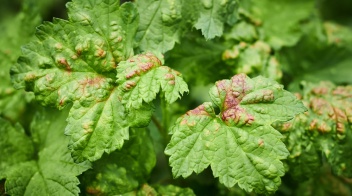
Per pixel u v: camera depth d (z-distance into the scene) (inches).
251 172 10.9
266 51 13.7
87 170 12.1
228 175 10.9
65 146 12.4
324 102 12.8
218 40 13.5
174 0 12.5
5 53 14.3
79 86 11.5
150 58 11.4
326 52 15.3
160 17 12.4
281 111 11.0
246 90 11.2
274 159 10.9
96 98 11.4
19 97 13.9
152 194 12.2
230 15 12.9
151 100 10.9
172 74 11.2
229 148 11.0
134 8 12.0
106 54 11.7
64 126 12.7
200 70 13.4
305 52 15.3
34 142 12.9
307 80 15.0
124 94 11.1
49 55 11.6
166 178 13.7
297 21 14.8
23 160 12.7
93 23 11.8
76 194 11.7
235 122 11.1
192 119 11.2
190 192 12.3
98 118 11.2
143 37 12.3
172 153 11.0
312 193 14.1
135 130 12.2
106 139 11.1
